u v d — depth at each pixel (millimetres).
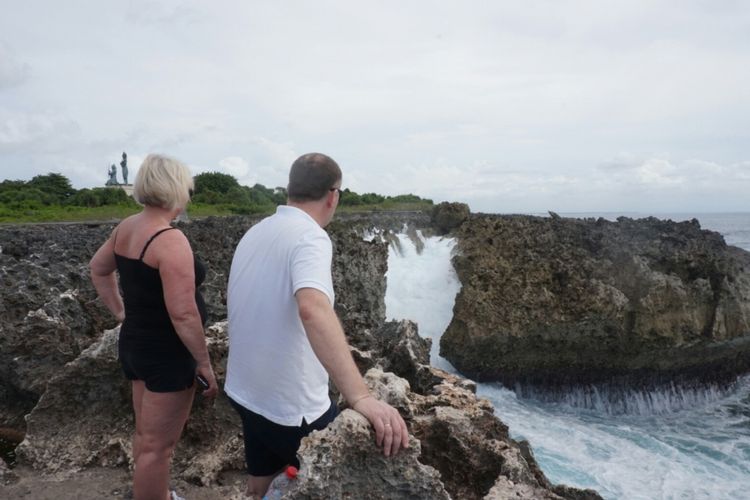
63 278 9852
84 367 5582
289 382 2984
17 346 7668
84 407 5648
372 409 2764
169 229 3645
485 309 18500
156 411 3805
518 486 3496
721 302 20125
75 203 35781
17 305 9102
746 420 17766
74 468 5289
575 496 4730
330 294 2795
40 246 13867
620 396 19188
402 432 2809
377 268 15953
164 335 3715
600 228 21391
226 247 14344
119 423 5602
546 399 19016
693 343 19672
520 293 18969
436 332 19531
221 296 10141
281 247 2943
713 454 14344
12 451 6340
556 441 13977
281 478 3150
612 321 18828
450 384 5422
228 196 40344
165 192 3643
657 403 19312
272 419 3021
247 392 3072
